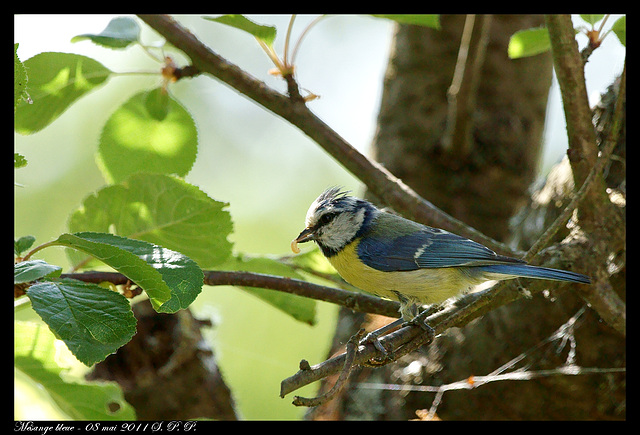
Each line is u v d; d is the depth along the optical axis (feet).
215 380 31.45
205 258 22.29
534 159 39.27
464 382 29.78
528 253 21.43
